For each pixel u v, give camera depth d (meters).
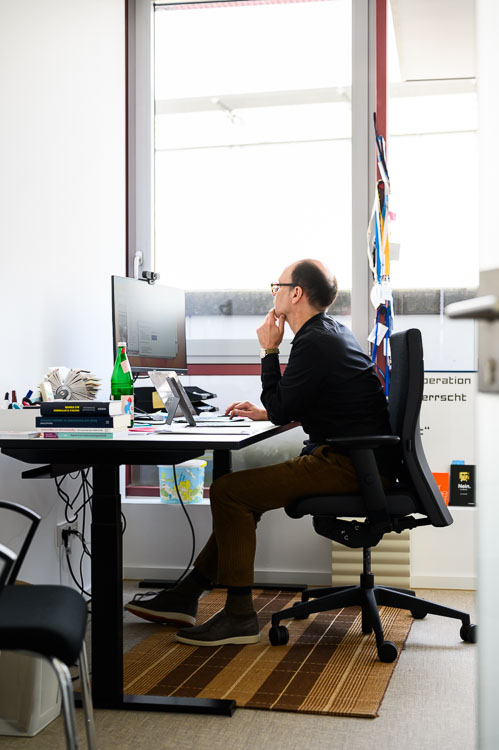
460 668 2.65
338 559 3.63
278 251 4.07
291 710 2.29
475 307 1.17
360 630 3.10
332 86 4.00
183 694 2.42
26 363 3.07
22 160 3.07
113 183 3.95
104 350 3.82
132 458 2.28
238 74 4.09
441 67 3.92
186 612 3.16
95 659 2.32
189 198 4.14
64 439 2.30
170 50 4.16
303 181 4.05
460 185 3.91
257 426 2.95
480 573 1.28
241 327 4.10
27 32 3.12
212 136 4.12
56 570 3.31
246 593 2.93
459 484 3.70
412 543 3.71
